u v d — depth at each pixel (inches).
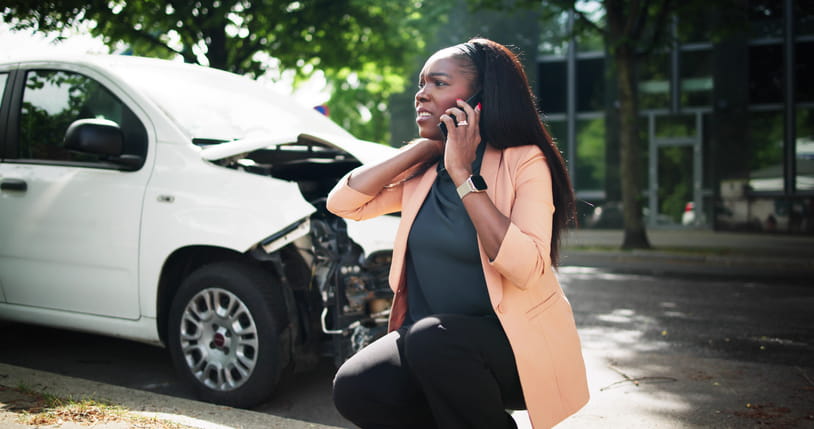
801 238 643.5
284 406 144.4
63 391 126.3
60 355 181.0
